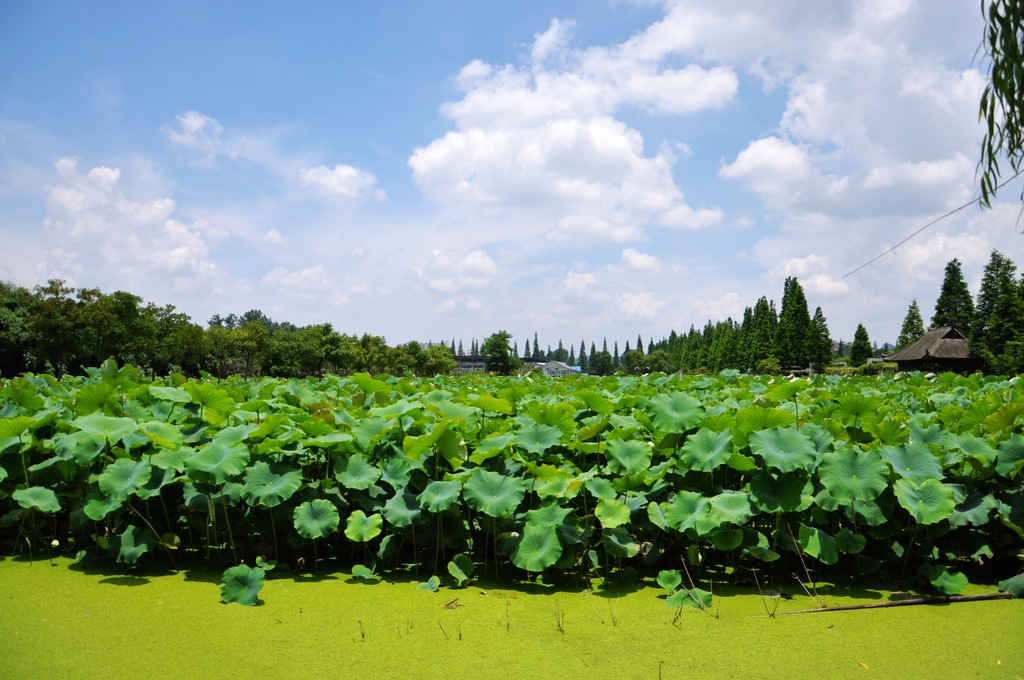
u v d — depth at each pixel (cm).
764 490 427
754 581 429
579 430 509
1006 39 363
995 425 500
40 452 520
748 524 457
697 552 426
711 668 303
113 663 305
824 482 420
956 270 5884
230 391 755
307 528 430
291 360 6119
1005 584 400
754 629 348
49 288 3953
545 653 319
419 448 458
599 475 512
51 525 528
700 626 352
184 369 5375
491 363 8331
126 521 475
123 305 4184
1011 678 293
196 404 576
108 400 560
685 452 461
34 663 304
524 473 478
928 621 358
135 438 490
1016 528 405
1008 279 4138
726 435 457
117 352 4216
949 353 4684
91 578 430
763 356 7406
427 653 318
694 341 10700
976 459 446
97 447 473
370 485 461
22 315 4616
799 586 420
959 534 447
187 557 476
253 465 466
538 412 521
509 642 331
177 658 311
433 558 461
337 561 475
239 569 396
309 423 496
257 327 6059
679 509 427
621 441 488
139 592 403
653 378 1285
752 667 304
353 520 441
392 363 7206
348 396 850
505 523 457
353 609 376
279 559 467
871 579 431
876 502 424
